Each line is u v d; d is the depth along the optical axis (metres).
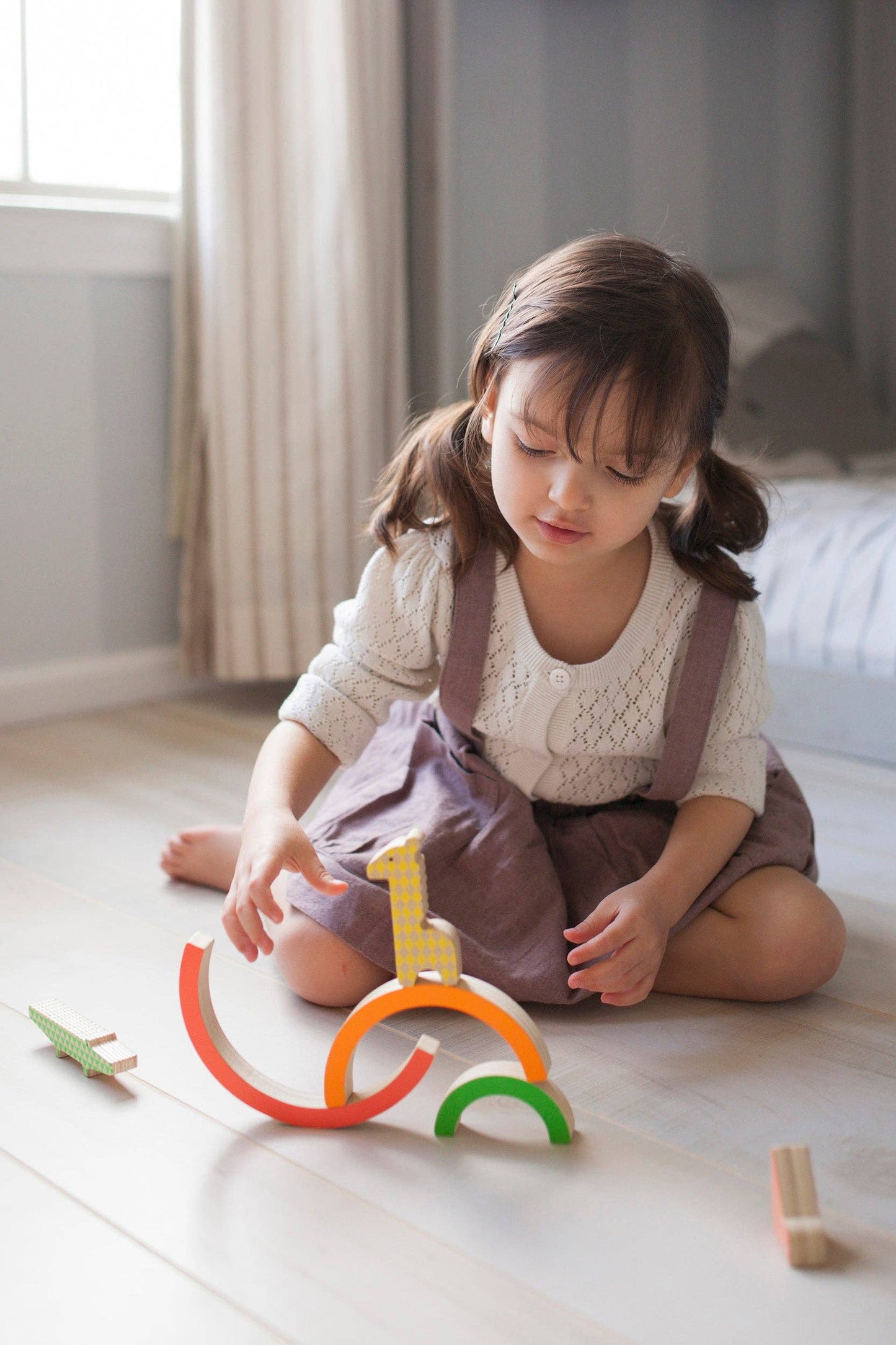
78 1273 0.72
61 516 1.93
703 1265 0.74
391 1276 0.72
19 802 1.55
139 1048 0.97
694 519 1.10
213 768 1.70
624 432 0.91
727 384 1.04
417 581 1.10
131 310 1.96
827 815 1.57
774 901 1.06
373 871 0.84
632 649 1.09
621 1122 0.88
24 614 1.91
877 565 1.80
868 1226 0.78
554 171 2.47
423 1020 1.03
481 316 2.29
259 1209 0.78
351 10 1.90
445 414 1.11
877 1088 0.94
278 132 1.89
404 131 2.13
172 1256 0.73
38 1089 0.92
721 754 1.12
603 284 0.94
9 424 1.85
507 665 1.10
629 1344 0.67
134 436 1.99
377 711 1.13
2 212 1.78
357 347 1.96
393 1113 0.89
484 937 1.05
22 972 1.10
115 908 1.24
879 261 2.99
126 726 1.91
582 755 1.13
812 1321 0.69
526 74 2.38
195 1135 0.86
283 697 2.09
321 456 1.97
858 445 2.55
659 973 1.09
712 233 2.79
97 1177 0.81
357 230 1.94
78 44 1.92
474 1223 0.77
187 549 2.00
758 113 2.84
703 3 2.69
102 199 1.95
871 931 1.23
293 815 0.99
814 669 1.84
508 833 1.09
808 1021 1.05
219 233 1.88
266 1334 0.67
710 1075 0.95
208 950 0.88
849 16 2.96
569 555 0.96
